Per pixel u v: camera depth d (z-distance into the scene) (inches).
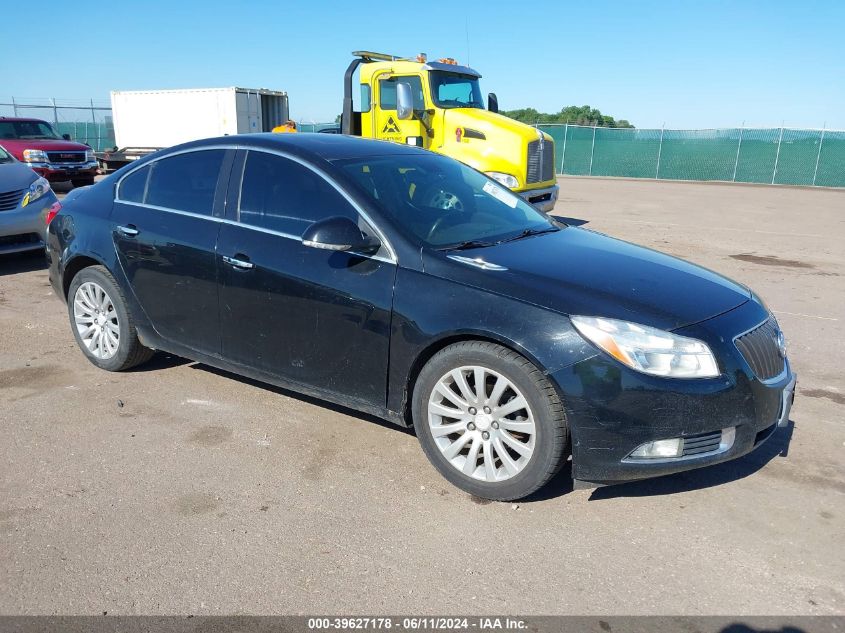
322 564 111.4
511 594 104.8
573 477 121.7
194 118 913.5
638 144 1155.3
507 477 126.6
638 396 116.1
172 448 150.0
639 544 117.6
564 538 119.2
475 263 132.6
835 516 126.6
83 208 190.7
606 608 102.0
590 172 1202.6
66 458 144.8
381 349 136.9
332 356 144.6
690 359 118.6
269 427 160.7
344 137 177.0
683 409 117.1
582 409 117.0
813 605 103.0
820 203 733.9
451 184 167.3
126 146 973.2
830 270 350.6
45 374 191.3
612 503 130.3
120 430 158.1
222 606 101.6
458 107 444.1
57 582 106.2
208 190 166.2
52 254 199.3
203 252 160.9
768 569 111.3
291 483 136.3
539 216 176.9
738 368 121.7
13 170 319.6
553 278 128.7
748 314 132.9
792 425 164.7
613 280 131.7
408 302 132.3
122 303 181.8
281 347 152.3
